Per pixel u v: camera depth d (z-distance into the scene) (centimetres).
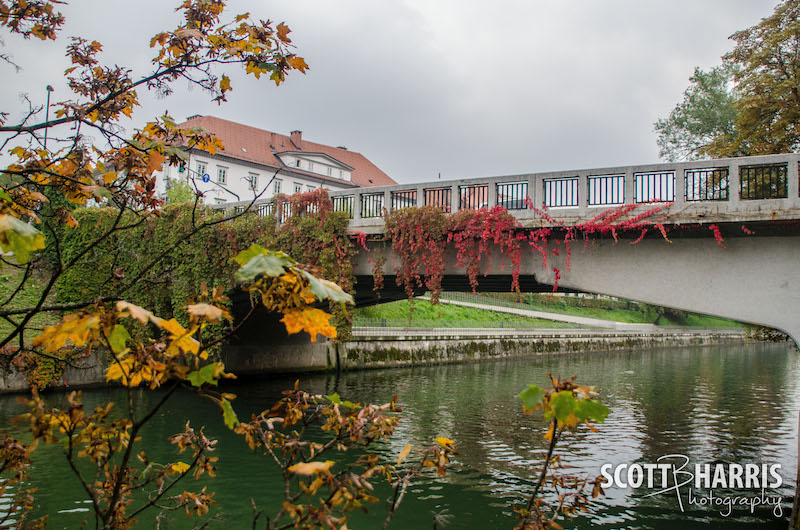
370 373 3647
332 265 1777
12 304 2208
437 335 4397
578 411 252
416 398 2628
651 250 1393
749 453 1673
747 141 2569
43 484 1252
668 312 8362
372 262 1817
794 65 2428
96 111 352
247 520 1052
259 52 317
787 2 2514
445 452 329
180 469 345
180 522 1026
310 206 1881
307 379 3216
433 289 1594
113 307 254
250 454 1532
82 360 2339
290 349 3356
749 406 2492
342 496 252
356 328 3859
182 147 357
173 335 235
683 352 6212
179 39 317
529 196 1505
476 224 1549
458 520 1113
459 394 2775
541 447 1703
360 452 1567
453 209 1631
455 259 1662
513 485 1341
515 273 1501
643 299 1390
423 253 1641
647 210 1340
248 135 6312
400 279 1756
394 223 1677
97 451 288
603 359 5175
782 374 3884
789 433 1934
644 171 1366
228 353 3005
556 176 1477
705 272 1338
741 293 1302
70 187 325
